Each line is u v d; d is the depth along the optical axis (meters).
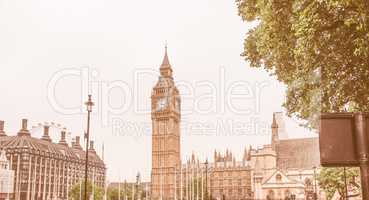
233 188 173.88
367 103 16.84
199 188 167.88
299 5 15.81
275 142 144.38
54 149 180.75
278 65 21.50
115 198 153.38
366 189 3.26
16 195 154.50
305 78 17.42
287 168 138.62
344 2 13.45
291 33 18.20
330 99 17.56
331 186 55.03
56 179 175.25
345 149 3.39
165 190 175.88
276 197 122.94
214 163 188.25
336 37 15.45
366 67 15.96
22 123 171.00
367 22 13.58
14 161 158.25
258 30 21.89
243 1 23.42
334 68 16.55
